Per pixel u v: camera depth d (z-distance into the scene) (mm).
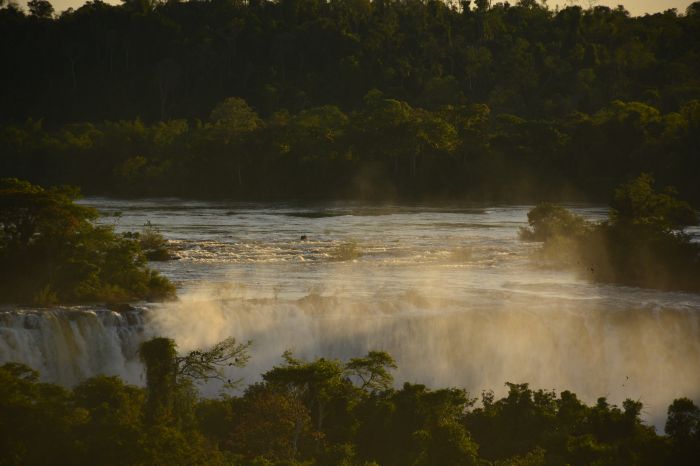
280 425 79125
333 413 86312
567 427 81812
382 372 95688
